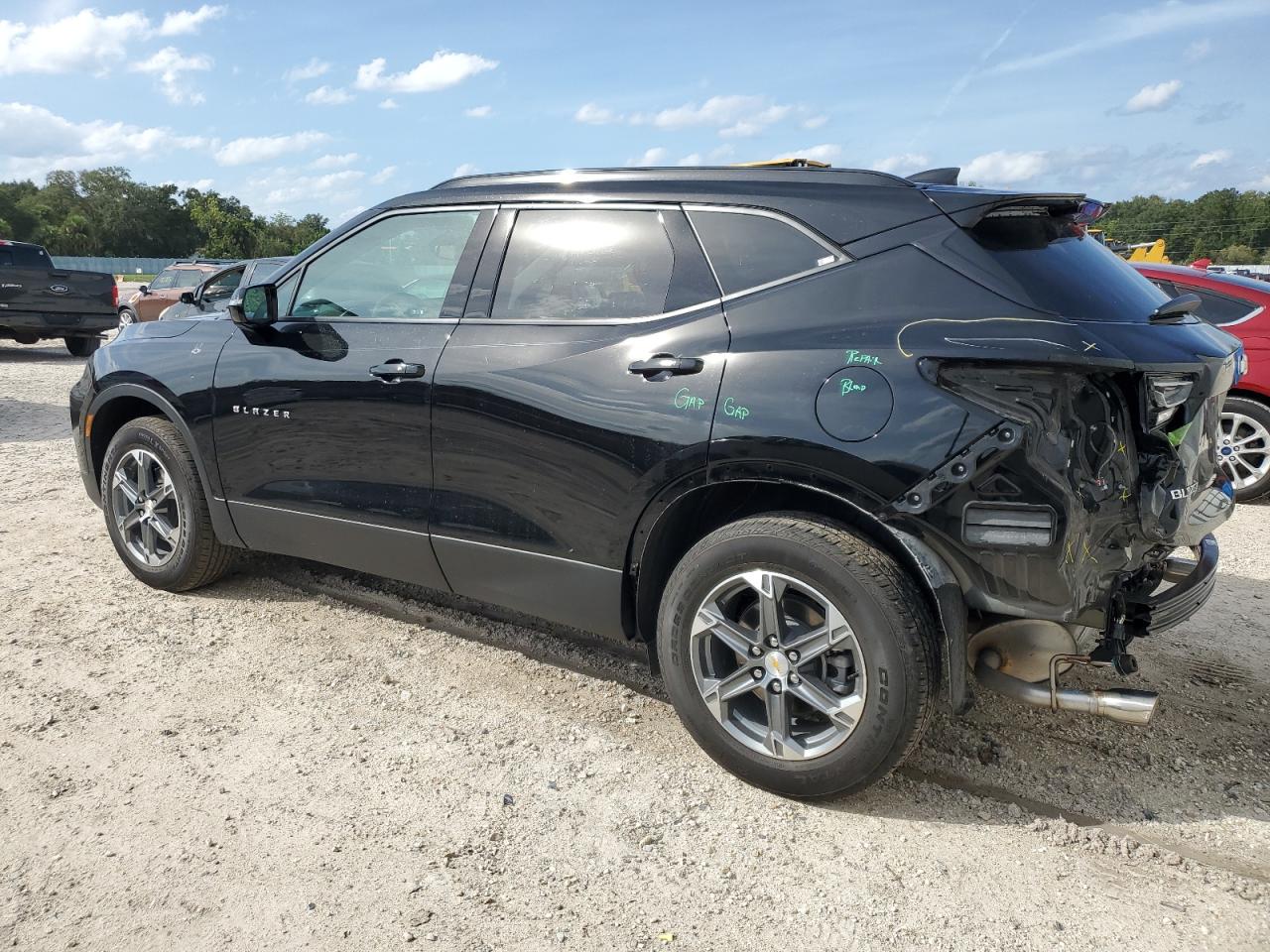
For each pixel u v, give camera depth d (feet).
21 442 27.61
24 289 48.96
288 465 12.80
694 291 9.93
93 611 14.02
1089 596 8.51
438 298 11.76
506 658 12.69
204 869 8.25
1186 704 11.59
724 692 9.50
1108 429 8.39
